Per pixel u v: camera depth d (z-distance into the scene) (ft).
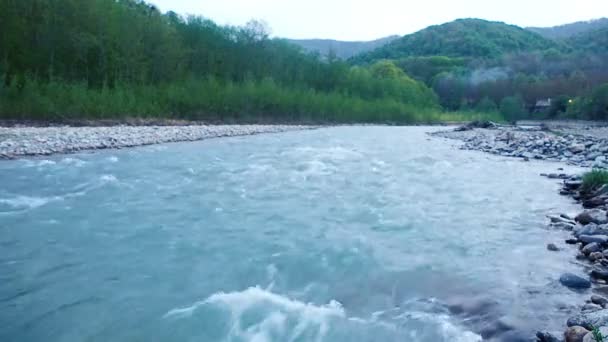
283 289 17.31
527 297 15.94
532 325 13.79
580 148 61.36
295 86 181.47
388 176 43.27
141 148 64.23
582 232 23.04
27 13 98.89
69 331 14.28
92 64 110.32
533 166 50.85
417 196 34.24
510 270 18.78
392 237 23.85
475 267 19.29
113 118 97.40
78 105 91.56
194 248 21.88
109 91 103.40
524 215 28.37
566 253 20.76
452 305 15.81
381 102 209.97
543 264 19.35
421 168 48.70
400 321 14.75
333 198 33.35
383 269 19.25
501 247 21.98
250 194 34.47
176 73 135.13
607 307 14.38
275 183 38.96
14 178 38.93
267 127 121.90
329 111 172.65
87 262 19.95
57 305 15.93
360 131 126.52
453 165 51.55
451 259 20.39
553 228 25.22
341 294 16.89
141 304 16.02
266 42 181.98
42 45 99.66
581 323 13.23
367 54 565.53
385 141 86.07
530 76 324.19
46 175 40.63
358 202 32.07
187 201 31.86
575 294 16.05
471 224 26.30
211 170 45.29
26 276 18.39
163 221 26.58
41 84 93.45
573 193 34.71
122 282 17.88
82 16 104.17
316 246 22.27
